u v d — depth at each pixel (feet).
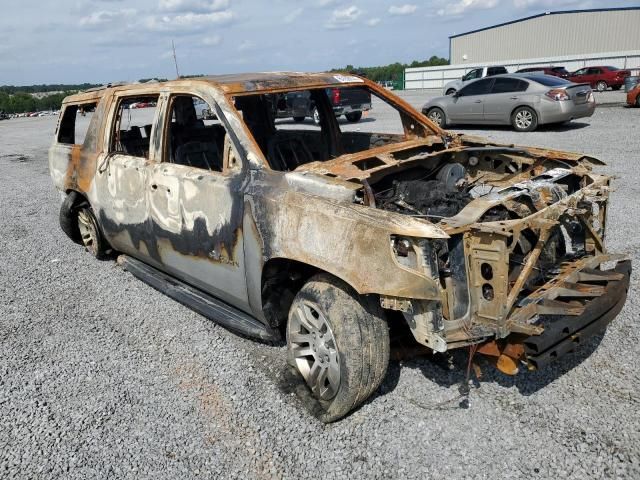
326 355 10.09
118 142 17.08
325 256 9.53
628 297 14.06
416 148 14.33
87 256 20.66
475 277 9.32
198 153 14.74
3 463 9.59
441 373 11.40
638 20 138.72
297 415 10.37
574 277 10.71
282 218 10.33
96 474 9.18
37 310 15.98
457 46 173.99
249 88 12.74
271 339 11.80
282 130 18.38
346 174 11.32
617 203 22.57
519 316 9.25
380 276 8.84
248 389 11.30
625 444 9.02
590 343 12.09
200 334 13.88
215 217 11.95
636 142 36.78
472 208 9.73
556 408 10.04
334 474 8.85
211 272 12.66
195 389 11.44
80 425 10.50
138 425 10.38
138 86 15.99
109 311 15.60
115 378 12.07
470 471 8.69
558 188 11.09
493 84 48.01
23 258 20.95
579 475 8.45
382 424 9.95
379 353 9.61
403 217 9.02
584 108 45.50
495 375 11.21
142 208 14.58
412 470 8.80
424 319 8.92
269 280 11.19
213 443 9.77
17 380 12.23
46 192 33.94
